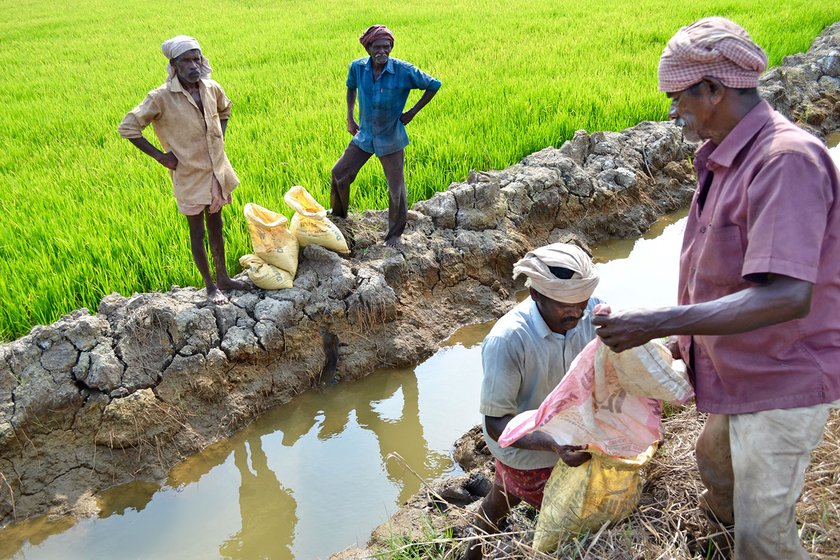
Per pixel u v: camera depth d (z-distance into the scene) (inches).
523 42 567.8
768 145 92.8
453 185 307.0
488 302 280.8
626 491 122.2
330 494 200.2
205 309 228.1
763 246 89.0
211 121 212.4
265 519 193.0
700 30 97.1
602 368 110.1
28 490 195.2
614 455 116.5
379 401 238.4
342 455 215.9
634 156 357.1
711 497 121.6
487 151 343.9
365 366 246.4
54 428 201.8
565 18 667.4
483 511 139.6
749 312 89.9
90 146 380.2
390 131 253.1
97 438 204.4
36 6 1047.0
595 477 118.3
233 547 185.2
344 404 236.7
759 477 102.1
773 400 99.0
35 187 320.2
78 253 254.5
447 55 523.2
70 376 205.8
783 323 96.4
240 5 932.0
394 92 245.8
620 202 338.3
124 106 460.4
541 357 117.3
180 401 217.3
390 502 196.4
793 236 87.7
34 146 387.9
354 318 249.4
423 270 272.4
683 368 114.1
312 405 235.9
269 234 242.1
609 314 98.2
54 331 209.0
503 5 778.2
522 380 120.1
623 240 334.6
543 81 445.7
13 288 234.1
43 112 451.2
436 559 139.6
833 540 120.8
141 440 208.7
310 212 252.1
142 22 818.8
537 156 339.9
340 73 502.0
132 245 257.9
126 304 222.7
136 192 305.1
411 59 510.9
